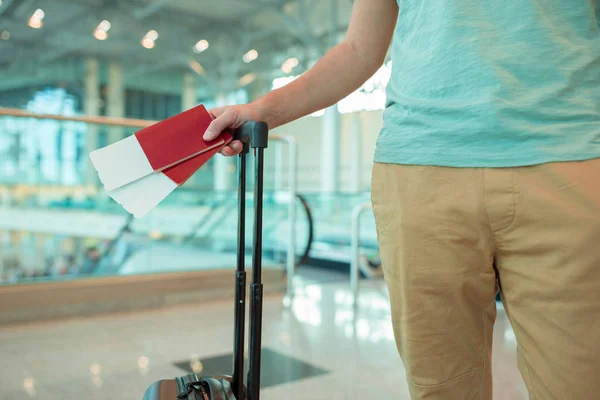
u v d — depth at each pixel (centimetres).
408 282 73
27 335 261
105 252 420
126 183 72
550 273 63
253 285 75
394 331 77
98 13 1046
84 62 1255
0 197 449
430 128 71
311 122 1072
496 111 65
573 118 64
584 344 61
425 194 71
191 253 393
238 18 1069
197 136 76
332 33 1015
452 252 69
